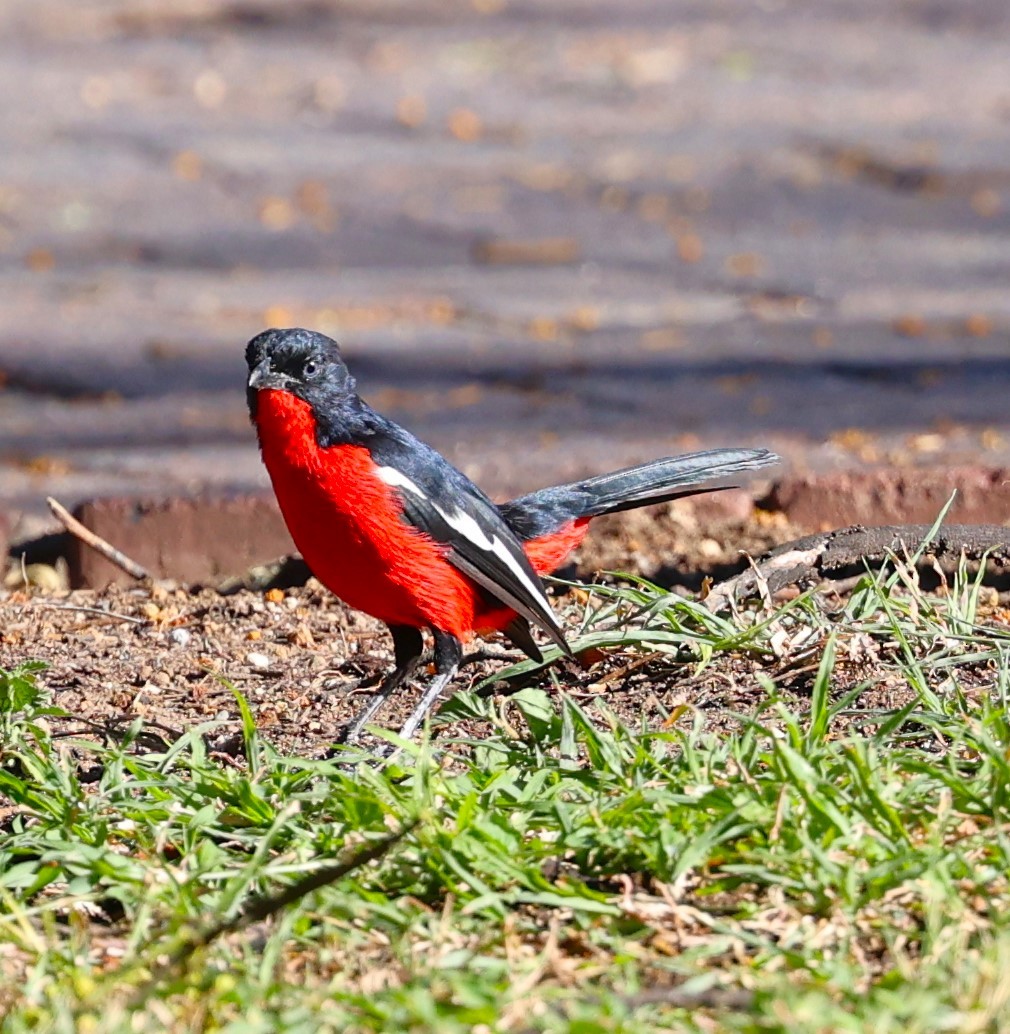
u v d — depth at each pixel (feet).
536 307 77.36
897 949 20.29
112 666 32.94
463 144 110.01
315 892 21.36
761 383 63.00
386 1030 18.48
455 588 30.40
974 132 110.93
